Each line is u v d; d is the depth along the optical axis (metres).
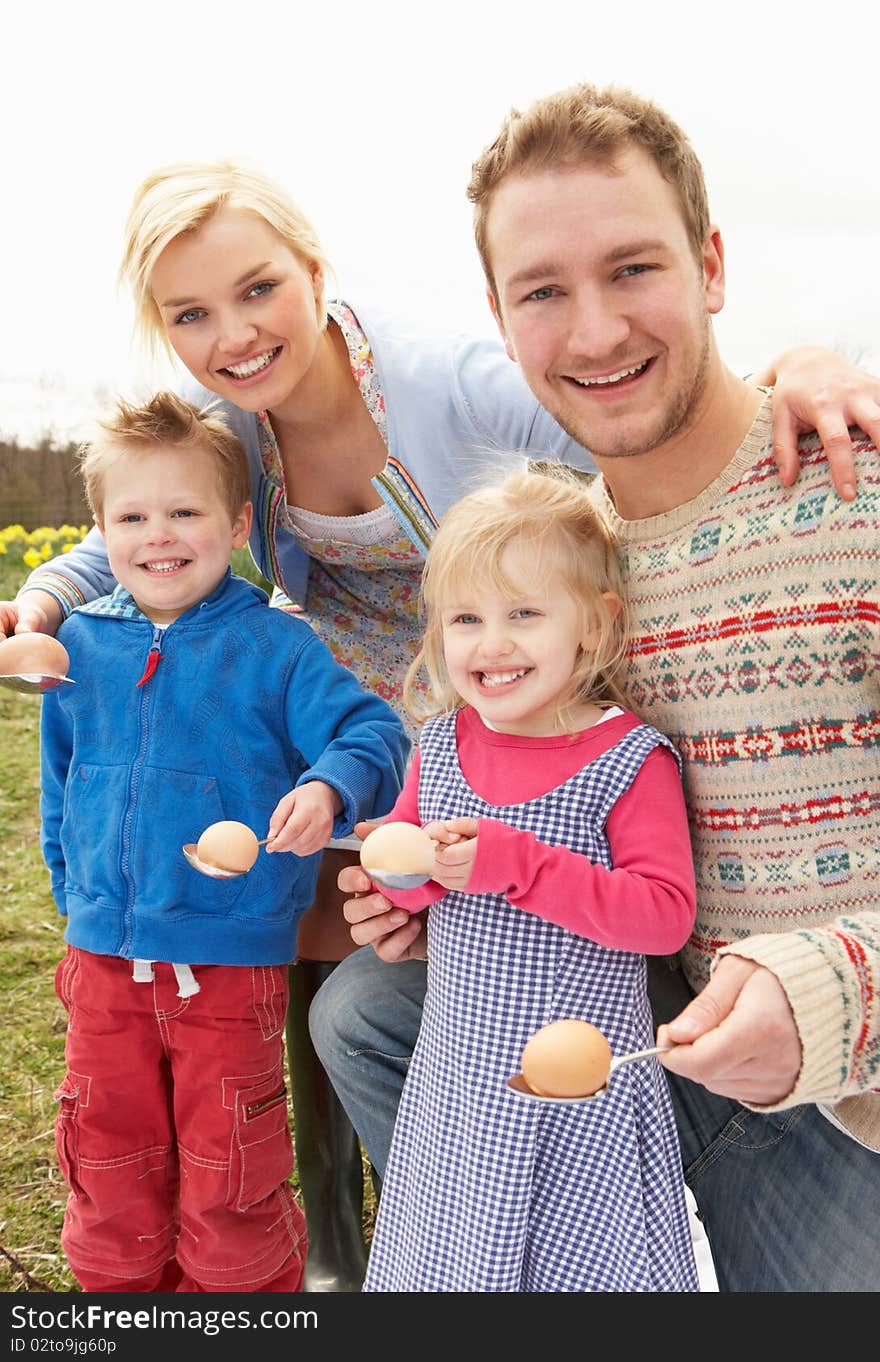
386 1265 1.88
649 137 1.62
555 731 1.90
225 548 2.38
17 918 4.06
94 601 2.49
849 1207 1.72
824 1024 1.39
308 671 2.33
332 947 2.52
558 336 1.68
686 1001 2.03
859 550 1.61
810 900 1.71
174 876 2.24
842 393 1.65
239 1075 2.25
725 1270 1.95
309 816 2.05
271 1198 2.30
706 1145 1.95
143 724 2.31
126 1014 2.29
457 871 1.72
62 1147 2.30
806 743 1.69
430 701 2.71
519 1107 1.77
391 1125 2.15
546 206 1.61
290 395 2.43
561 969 1.80
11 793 5.00
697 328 1.66
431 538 2.54
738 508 1.72
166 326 2.32
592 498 2.01
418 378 2.45
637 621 1.86
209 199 2.19
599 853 1.80
